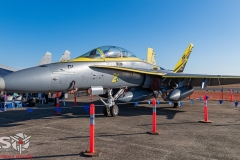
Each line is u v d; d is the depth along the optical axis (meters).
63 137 5.73
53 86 7.23
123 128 6.96
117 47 10.20
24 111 11.63
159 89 11.98
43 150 4.60
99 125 7.46
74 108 13.02
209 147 4.91
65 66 7.79
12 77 6.29
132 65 10.38
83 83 8.27
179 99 11.02
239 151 4.63
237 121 8.48
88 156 4.20
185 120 8.66
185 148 4.81
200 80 11.95
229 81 12.05
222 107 14.04
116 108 9.78
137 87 11.42
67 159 4.06
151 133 6.17
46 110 12.09
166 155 4.32
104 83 9.05
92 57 8.95
